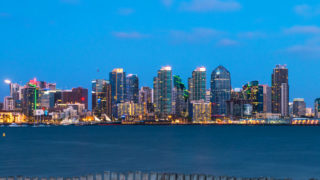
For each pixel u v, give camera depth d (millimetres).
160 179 22578
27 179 22312
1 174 45750
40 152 79125
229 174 48469
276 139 153375
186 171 50781
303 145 109812
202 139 152125
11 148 92938
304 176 46875
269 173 49656
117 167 53469
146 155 72750
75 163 57500
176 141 135250
